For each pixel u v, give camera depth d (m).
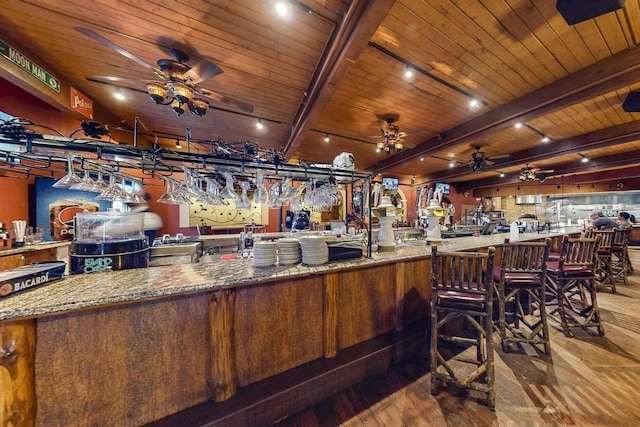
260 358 1.58
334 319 1.85
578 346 2.31
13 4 1.98
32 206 3.21
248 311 1.54
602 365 2.02
